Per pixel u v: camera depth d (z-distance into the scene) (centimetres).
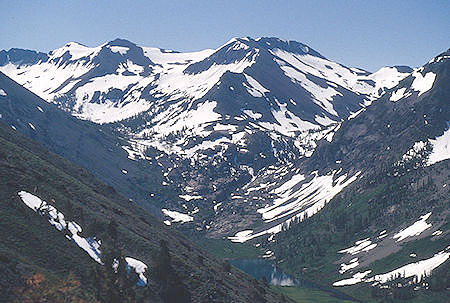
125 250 9012
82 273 7112
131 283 7406
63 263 7094
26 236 7194
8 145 11431
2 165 9300
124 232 9700
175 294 8188
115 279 7031
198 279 9000
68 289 6278
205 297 8531
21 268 6125
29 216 7762
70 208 8775
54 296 5912
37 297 5697
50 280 6256
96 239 8650
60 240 7656
